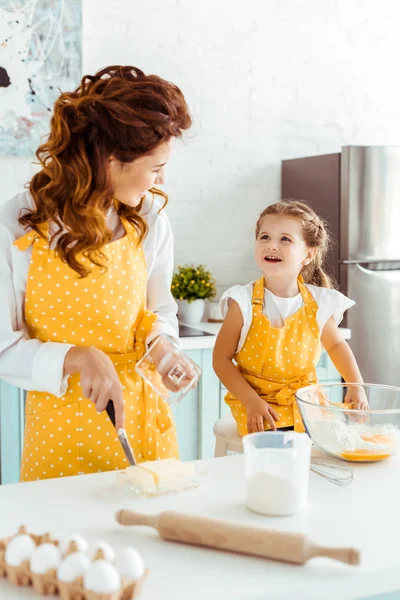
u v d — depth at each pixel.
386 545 0.91
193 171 3.23
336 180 2.98
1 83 2.81
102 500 1.06
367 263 2.99
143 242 1.49
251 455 1.01
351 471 1.18
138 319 1.46
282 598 0.79
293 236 1.90
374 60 3.55
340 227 2.97
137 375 1.42
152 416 1.43
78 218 1.26
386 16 3.56
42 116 2.89
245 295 1.93
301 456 1.00
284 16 3.34
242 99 3.29
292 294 1.96
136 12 3.05
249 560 0.87
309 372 1.94
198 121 3.22
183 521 0.91
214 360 1.92
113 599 0.74
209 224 3.29
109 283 1.38
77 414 1.36
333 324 2.00
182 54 3.16
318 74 3.44
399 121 3.65
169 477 1.09
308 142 3.45
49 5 2.84
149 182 1.31
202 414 2.67
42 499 1.06
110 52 3.03
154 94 1.23
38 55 2.85
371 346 3.00
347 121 3.53
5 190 2.89
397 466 1.23
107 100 1.22
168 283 1.57
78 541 0.82
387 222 2.98
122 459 1.39
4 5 2.78
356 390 1.41
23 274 1.35
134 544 0.91
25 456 1.42
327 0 3.42
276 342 1.88
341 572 0.84
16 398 2.55
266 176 3.38
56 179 1.28
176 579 0.82
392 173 2.96
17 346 1.32
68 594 0.76
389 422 1.25
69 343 1.38
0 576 0.83
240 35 3.26
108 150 1.24
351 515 1.00
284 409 1.85
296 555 0.84
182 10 3.14
